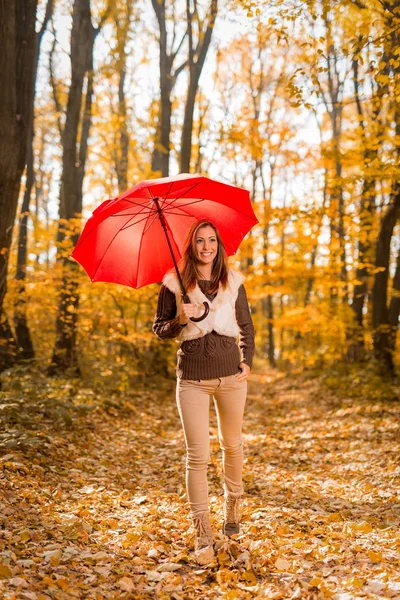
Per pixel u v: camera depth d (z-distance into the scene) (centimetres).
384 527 393
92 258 356
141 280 372
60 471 530
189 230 340
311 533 381
